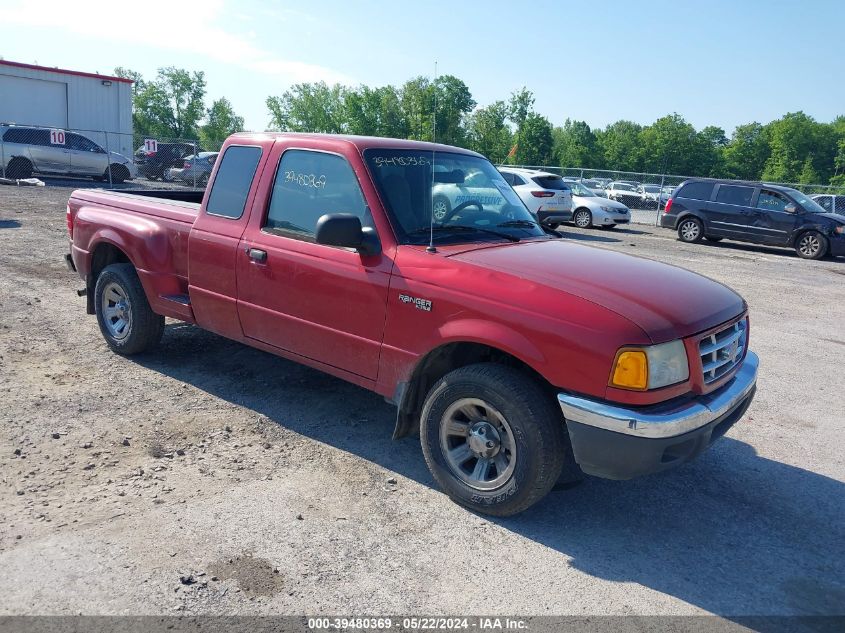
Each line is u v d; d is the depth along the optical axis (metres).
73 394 4.98
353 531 3.49
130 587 2.93
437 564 3.27
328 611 2.88
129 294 5.58
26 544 3.18
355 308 4.06
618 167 121.00
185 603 2.86
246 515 3.55
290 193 4.50
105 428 4.46
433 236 4.09
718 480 4.38
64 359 5.71
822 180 110.50
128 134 28.30
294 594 2.97
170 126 91.19
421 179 4.35
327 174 4.32
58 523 3.36
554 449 3.46
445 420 3.78
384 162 4.26
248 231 4.65
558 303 3.39
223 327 4.95
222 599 2.90
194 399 5.05
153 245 5.31
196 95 91.25
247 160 4.82
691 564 3.43
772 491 4.27
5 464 3.90
